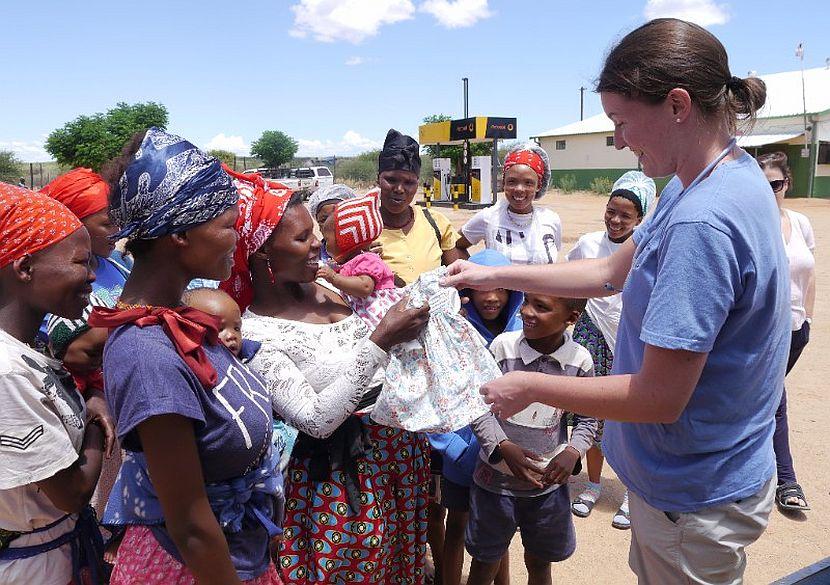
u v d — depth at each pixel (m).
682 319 1.84
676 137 1.94
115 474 2.89
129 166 1.76
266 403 2.01
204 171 1.79
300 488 2.71
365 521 2.67
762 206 1.92
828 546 4.09
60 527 2.03
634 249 2.52
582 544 4.17
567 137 41.78
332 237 3.33
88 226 3.12
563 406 2.07
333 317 2.75
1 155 41.84
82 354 2.20
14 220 1.89
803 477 4.89
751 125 2.03
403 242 4.44
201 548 1.73
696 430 2.04
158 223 1.75
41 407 1.84
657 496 2.15
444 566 3.30
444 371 2.46
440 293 2.51
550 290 2.72
